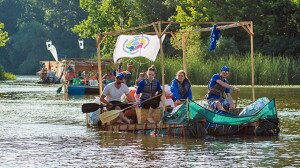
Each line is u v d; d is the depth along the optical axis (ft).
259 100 71.77
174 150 60.95
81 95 161.17
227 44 213.66
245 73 186.29
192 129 69.15
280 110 101.24
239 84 187.01
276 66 186.09
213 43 75.61
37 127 81.10
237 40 232.53
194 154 58.54
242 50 226.38
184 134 69.67
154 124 72.74
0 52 479.41
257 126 71.00
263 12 230.68
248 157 56.65
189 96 75.20
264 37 227.40
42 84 244.01
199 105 69.31
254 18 231.50
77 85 165.89
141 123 74.43
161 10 265.34
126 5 278.05
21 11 507.30
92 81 172.14
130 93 82.02
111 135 72.54
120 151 60.64
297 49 219.61
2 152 60.39
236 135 71.26
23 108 112.78
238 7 234.17
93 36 286.66
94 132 75.46
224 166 52.54
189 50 213.87
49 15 478.59
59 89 169.17
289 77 186.80
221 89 73.77
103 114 77.77
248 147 62.49
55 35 467.93
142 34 86.63
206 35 227.40
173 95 74.84
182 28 236.84
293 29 228.84
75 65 184.24
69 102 130.00
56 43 465.47
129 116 78.95
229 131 70.54
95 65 185.16
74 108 112.68
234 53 211.61
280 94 141.38
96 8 285.23
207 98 74.08
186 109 69.36
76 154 59.06
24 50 467.11
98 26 283.59
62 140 68.64
